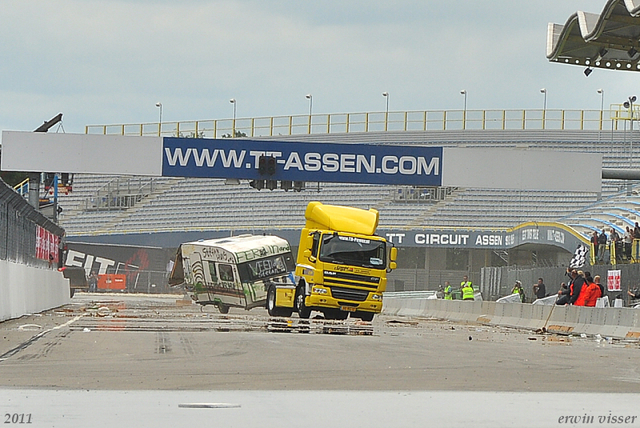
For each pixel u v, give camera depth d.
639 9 37.09
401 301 62.09
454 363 18.97
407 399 12.24
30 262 43.09
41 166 54.38
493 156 57.16
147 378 14.76
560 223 77.12
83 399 11.74
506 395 12.91
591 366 19.03
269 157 54.97
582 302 37.78
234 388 13.49
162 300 76.94
